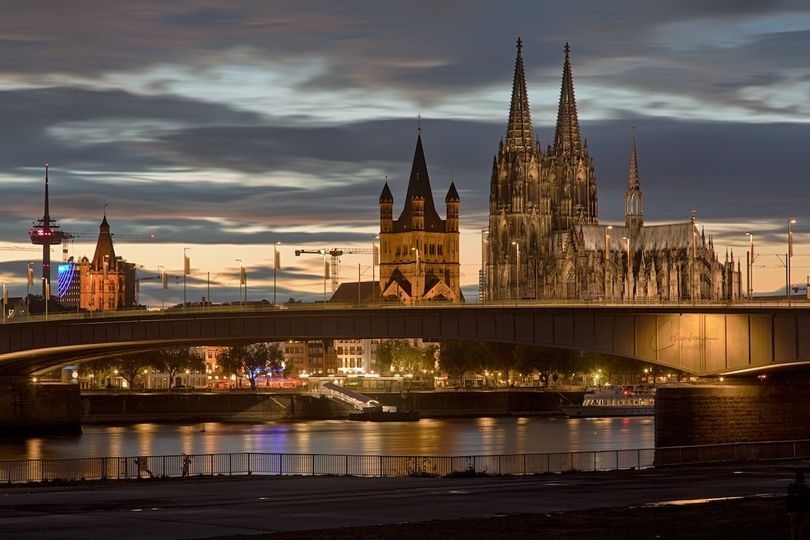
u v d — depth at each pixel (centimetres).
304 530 12144
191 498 15438
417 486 16925
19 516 13575
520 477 18775
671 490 15912
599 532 11800
